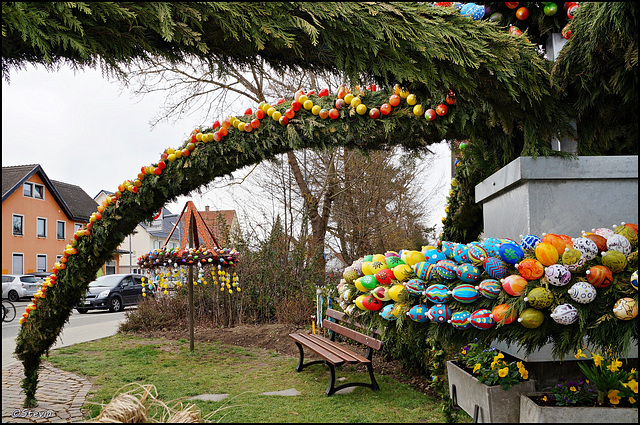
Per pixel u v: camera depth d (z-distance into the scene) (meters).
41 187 28.33
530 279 2.45
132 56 2.46
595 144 3.23
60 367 5.94
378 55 2.69
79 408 4.15
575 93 3.12
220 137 3.75
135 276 16.81
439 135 3.26
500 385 2.99
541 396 2.86
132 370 5.75
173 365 6.09
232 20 2.36
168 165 4.12
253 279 10.00
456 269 2.59
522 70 2.84
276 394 4.54
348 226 14.65
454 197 5.21
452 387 3.69
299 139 3.32
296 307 9.51
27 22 1.97
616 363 2.70
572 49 2.78
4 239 25.36
